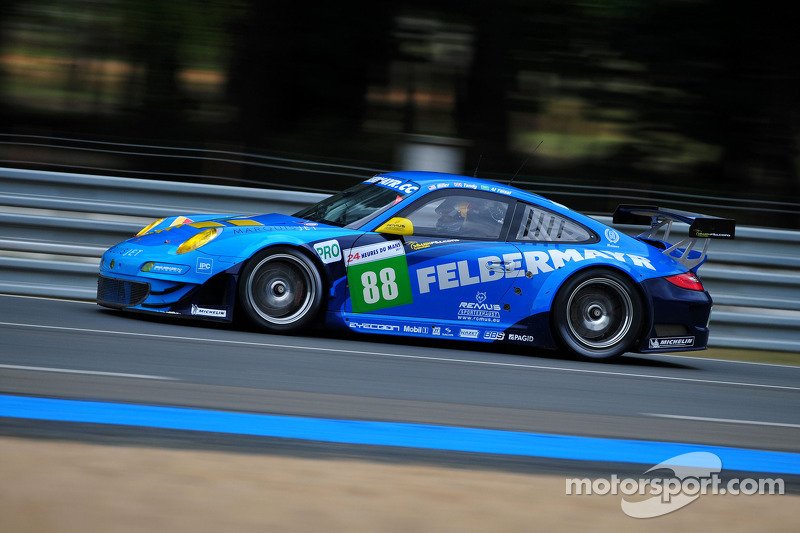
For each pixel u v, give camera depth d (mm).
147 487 8773
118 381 13344
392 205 19609
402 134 45500
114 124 48312
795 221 29750
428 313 19312
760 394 18109
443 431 12422
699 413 15508
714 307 23828
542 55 42656
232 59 43594
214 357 15781
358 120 46500
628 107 44750
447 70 44875
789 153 46375
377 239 19094
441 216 19797
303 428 11859
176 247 18641
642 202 27609
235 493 8867
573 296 19922
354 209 20094
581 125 46906
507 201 20281
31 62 49031
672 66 43406
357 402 13648
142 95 46969
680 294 20453
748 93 44625
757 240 24547
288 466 10016
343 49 43844
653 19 41875
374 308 19031
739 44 43375
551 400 15305
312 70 44375
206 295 18391
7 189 22469
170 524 7863
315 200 23188
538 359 19766
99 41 46250
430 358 18188
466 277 19453
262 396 13391
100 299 19281
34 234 22016
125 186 22812
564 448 12188
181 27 41156
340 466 10227
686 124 45312
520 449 11906
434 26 43812
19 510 7785
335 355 17234
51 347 15242
